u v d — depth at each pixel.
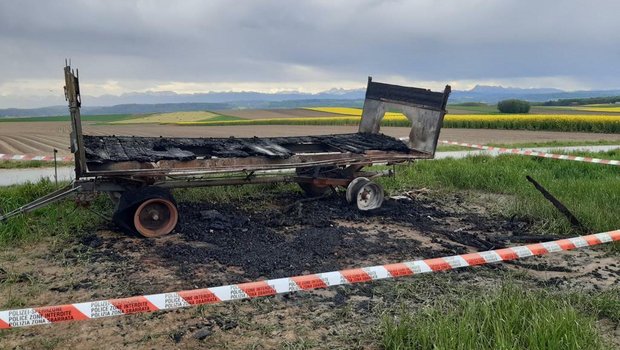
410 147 9.47
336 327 4.34
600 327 4.42
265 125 59.34
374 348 3.99
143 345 3.96
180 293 3.41
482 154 17.14
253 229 7.43
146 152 7.52
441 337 3.75
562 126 41.91
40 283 5.23
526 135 35.97
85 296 4.93
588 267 6.12
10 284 5.20
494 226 8.11
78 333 4.11
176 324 4.31
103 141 8.22
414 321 4.24
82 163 6.41
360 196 8.73
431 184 11.39
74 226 7.29
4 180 11.88
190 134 40.09
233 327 4.29
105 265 5.80
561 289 5.35
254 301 4.81
